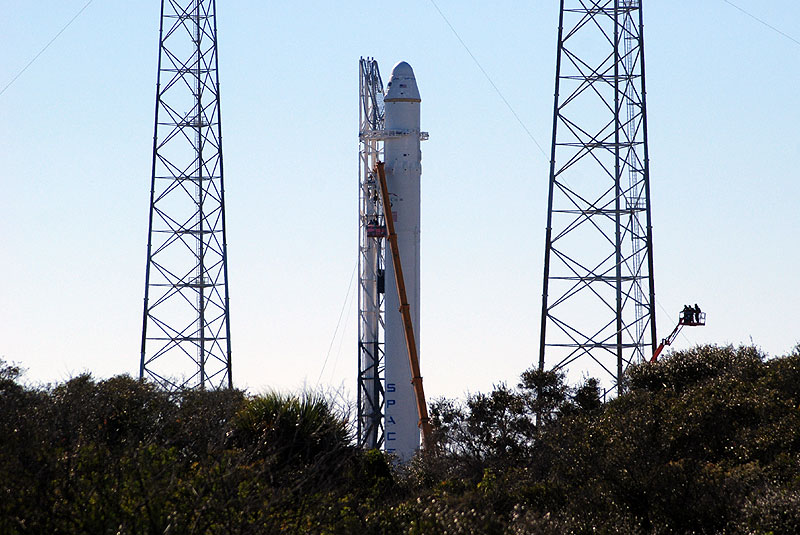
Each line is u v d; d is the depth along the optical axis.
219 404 59.19
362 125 159.62
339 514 39.12
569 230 111.88
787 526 47.31
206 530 31.75
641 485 53.09
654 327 111.12
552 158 112.62
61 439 40.91
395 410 141.88
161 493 32.69
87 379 68.62
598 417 70.25
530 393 87.56
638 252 112.25
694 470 54.06
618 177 112.50
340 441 57.91
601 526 49.81
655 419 61.69
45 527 30.12
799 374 74.19
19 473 31.95
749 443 62.47
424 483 71.50
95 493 32.41
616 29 113.69
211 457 35.47
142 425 60.03
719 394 71.25
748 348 91.94
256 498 33.38
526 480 64.62
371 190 151.00
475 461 78.88
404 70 149.88
